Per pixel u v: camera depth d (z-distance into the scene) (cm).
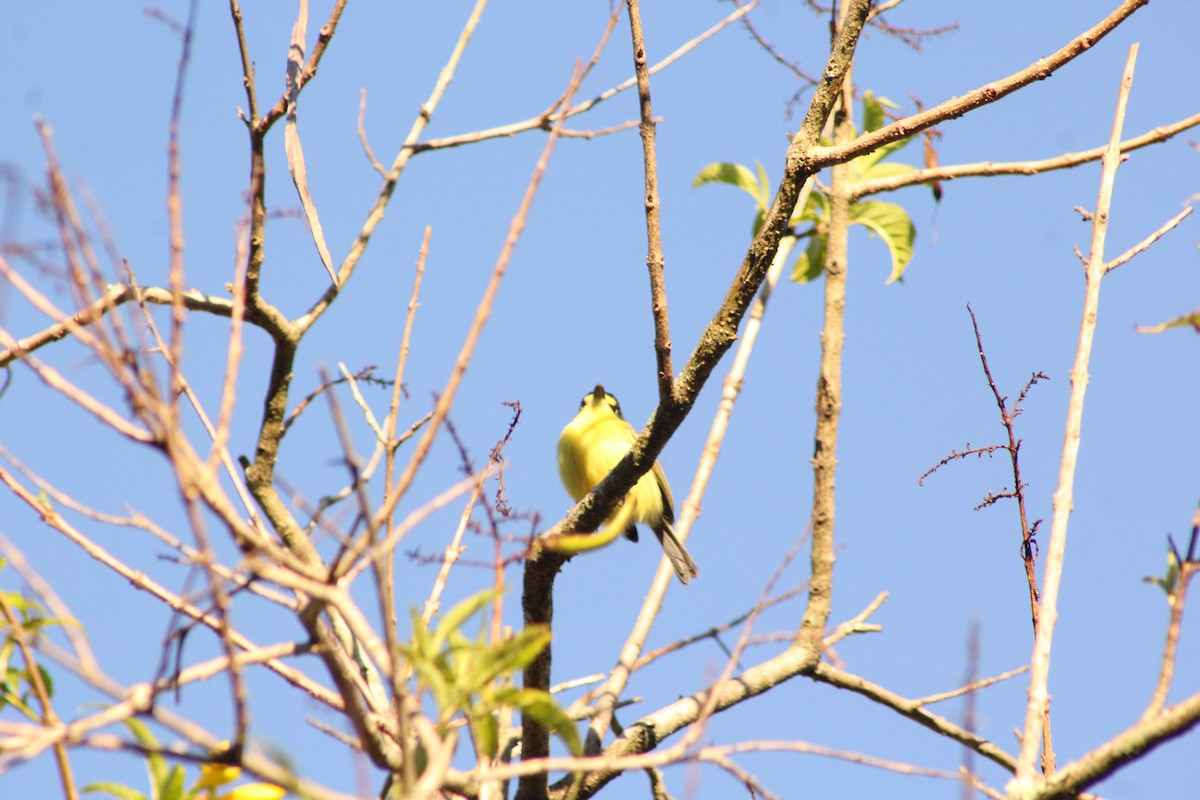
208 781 545
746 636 631
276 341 900
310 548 864
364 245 967
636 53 866
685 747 530
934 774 575
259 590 615
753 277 829
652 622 990
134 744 514
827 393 1087
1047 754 764
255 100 864
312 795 535
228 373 531
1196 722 612
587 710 895
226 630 505
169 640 524
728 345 837
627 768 517
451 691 518
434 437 521
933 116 835
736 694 955
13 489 692
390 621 504
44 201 522
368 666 856
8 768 475
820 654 1005
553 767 512
